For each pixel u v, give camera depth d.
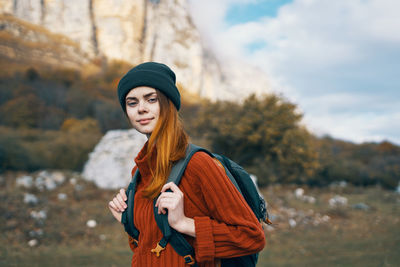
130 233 1.06
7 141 12.32
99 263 5.44
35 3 66.31
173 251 0.90
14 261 5.22
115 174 10.55
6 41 55.88
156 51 73.00
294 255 6.72
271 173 15.91
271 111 14.96
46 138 17.52
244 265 0.98
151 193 0.90
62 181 10.45
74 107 29.78
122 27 69.12
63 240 6.75
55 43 62.28
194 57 79.06
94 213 8.39
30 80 37.16
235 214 0.91
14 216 7.27
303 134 15.88
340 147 31.00
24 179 9.84
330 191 17.38
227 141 15.41
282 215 10.34
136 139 11.41
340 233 9.12
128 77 0.96
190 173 0.93
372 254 6.64
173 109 0.97
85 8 68.50
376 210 12.96
